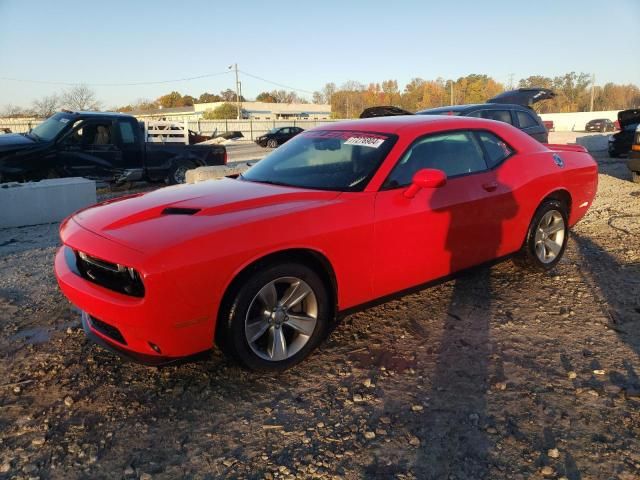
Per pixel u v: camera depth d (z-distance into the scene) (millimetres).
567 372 3094
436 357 3322
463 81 88938
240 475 2287
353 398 2867
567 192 4785
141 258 2578
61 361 3336
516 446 2439
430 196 3615
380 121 4148
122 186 11602
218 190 3539
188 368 3232
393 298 3625
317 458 2387
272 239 2863
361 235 3244
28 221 7719
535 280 4688
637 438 2475
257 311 2980
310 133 4395
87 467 2354
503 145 4379
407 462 2348
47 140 9719
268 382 3062
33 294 4574
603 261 5219
